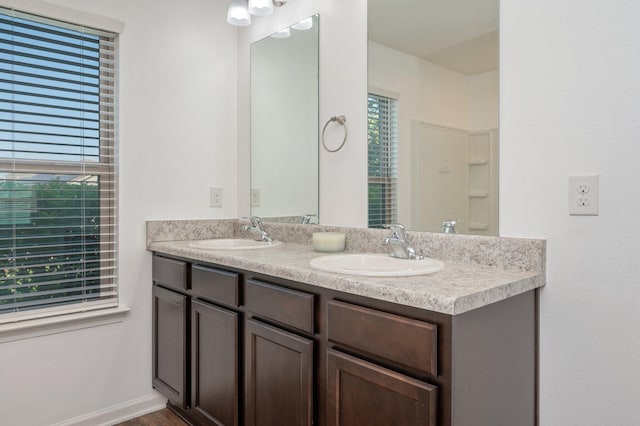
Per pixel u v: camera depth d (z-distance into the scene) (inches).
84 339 78.2
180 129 90.9
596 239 47.0
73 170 78.0
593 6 47.1
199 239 93.2
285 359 53.8
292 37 85.9
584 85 47.8
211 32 95.9
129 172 83.7
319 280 48.6
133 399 84.1
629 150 44.8
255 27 95.3
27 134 72.7
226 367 64.5
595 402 47.1
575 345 48.4
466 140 58.3
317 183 80.5
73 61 77.6
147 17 85.8
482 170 56.6
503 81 54.6
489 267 54.4
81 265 78.9
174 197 90.0
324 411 49.3
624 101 45.1
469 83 58.1
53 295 76.1
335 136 77.1
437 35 61.9
